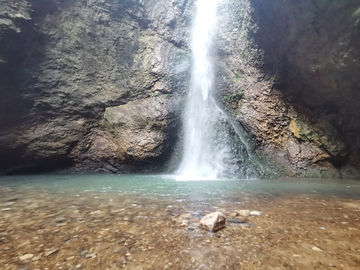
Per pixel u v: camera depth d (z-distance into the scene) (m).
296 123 8.41
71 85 8.88
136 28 10.62
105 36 9.73
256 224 2.40
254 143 8.90
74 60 8.96
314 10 6.52
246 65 9.65
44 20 8.62
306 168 7.95
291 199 3.72
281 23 7.55
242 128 9.26
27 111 8.52
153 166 8.80
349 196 4.04
